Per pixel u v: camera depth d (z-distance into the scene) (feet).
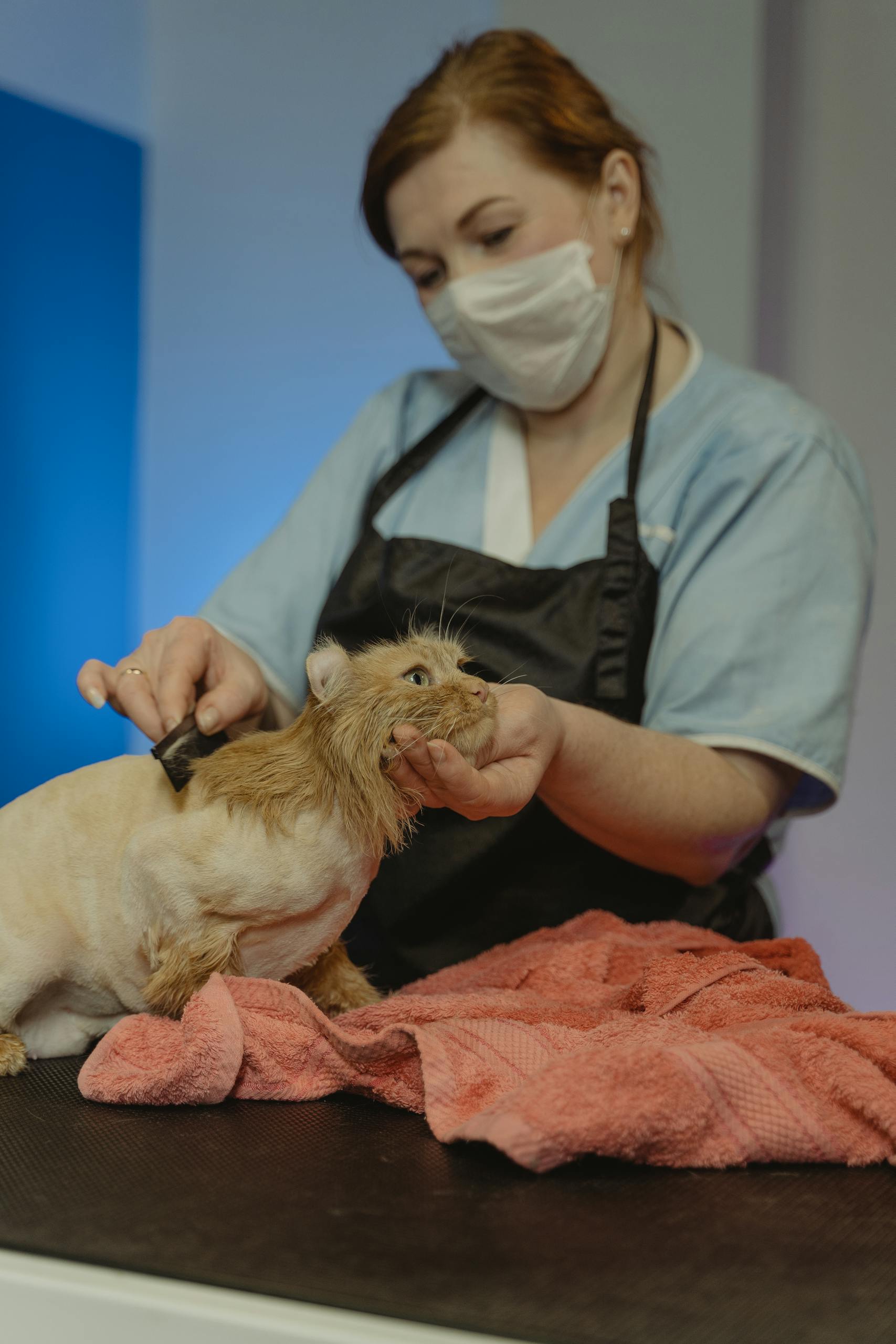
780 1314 1.50
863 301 7.64
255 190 9.87
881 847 7.61
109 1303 1.60
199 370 10.09
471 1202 1.90
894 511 7.60
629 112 7.82
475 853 4.02
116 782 2.77
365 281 9.49
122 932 2.67
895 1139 2.14
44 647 9.46
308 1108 2.48
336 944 3.04
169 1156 2.13
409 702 2.57
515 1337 1.44
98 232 9.82
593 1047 2.32
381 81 9.34
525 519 4.62
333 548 4.88
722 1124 2.14
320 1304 1.53
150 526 10.26
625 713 3.97
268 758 2.66
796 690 3.81
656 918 4.03
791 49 7.72
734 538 4.08
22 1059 2.73
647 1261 1.67
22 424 9.25
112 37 9.92
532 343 4.28
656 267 4.93
